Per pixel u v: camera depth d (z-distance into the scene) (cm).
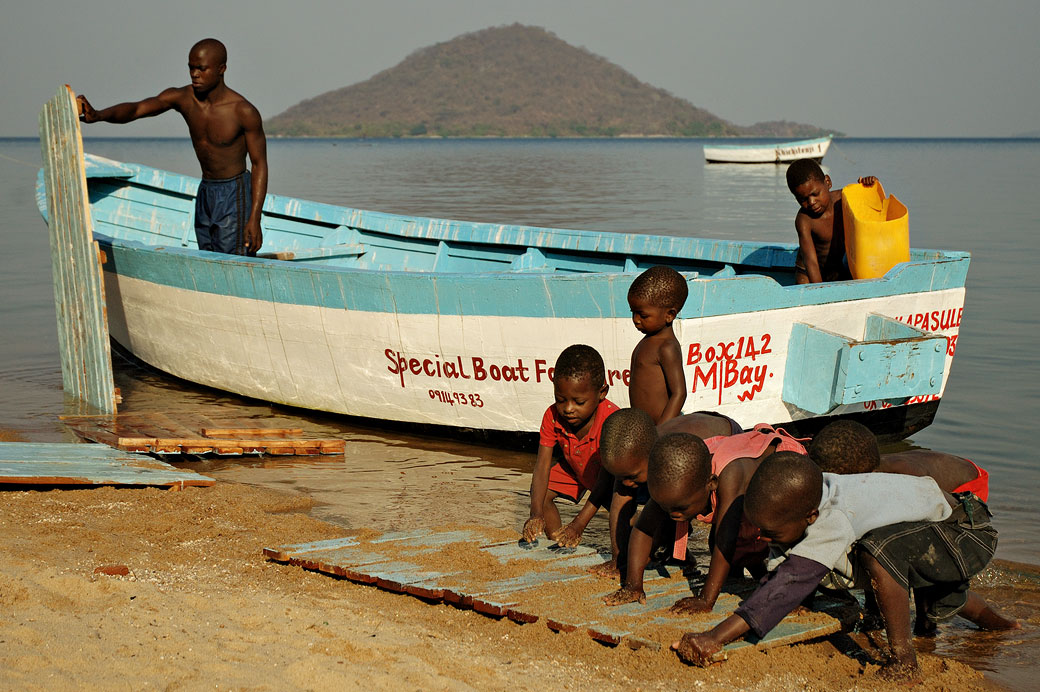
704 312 622
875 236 727
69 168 816
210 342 882
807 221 780
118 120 875
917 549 402
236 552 518
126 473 629
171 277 891
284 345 821
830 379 643
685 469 409
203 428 753
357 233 1132
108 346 812
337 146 16525
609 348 657
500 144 19712
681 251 920
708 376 636
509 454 743
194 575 476
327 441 738
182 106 923
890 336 684
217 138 929
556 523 535
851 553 406
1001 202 2866
